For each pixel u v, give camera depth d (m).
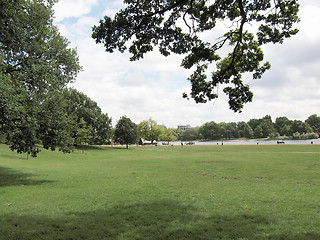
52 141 16.89
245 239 6.41
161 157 41.31
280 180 16.05
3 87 13.24
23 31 15.44
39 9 17.14
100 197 11.62
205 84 11.18
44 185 15.04
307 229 7.20
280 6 9.13
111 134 82.19
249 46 10.80
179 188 13.84
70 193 12.54
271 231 7.01
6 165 26.83
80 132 54.88
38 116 15.83
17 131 13.48
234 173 19.80
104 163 31.89
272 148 59.72
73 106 72.56
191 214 8.80
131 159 38.22
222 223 7.76
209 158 35.97
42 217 8.48
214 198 11.30
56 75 19.44
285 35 9.91
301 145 69.19
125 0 8.81
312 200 10.66
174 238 6.52
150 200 11.00
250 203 10.31
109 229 7.27
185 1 8.90
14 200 11.00
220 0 8.95
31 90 16.64
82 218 8.38
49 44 18.59
